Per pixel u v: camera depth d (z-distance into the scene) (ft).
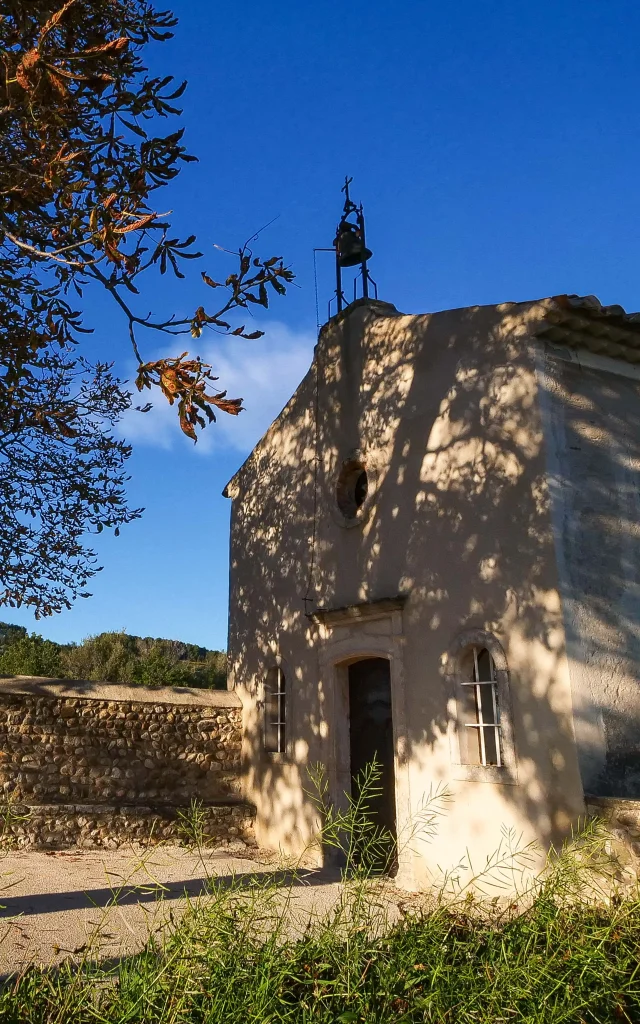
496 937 11.82
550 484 23.29
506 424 24.98
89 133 19.47
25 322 22.25
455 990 10.43
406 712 26.94
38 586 31.99
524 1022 9.78
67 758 33.76
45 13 17.30
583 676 21.83
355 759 30.89
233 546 41.06
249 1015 9.48
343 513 32.73
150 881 24.77
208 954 10.09
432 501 27.43
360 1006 10.05
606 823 19.08
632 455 25.36
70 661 73.77
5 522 31.83
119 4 19.44
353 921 11.48
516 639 23.25
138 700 35.68
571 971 10.52
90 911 19.79
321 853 29.94
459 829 23.95
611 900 12.97
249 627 38.42
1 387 22.79
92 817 32.37
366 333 32.76
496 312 26.22
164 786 35.55
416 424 28.91
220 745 37.42
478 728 24.81
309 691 33.09
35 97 16.17
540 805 21.61
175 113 19.21
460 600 25.52
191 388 16.12
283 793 33.81
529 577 23.24
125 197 18.53
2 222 18.76
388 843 27.30
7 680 33.71
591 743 21.29
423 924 12.01
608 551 23.72
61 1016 9.71
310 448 35.60
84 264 17.15
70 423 31.81
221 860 30.68
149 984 9.83
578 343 25.14
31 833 30.94
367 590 30.19
